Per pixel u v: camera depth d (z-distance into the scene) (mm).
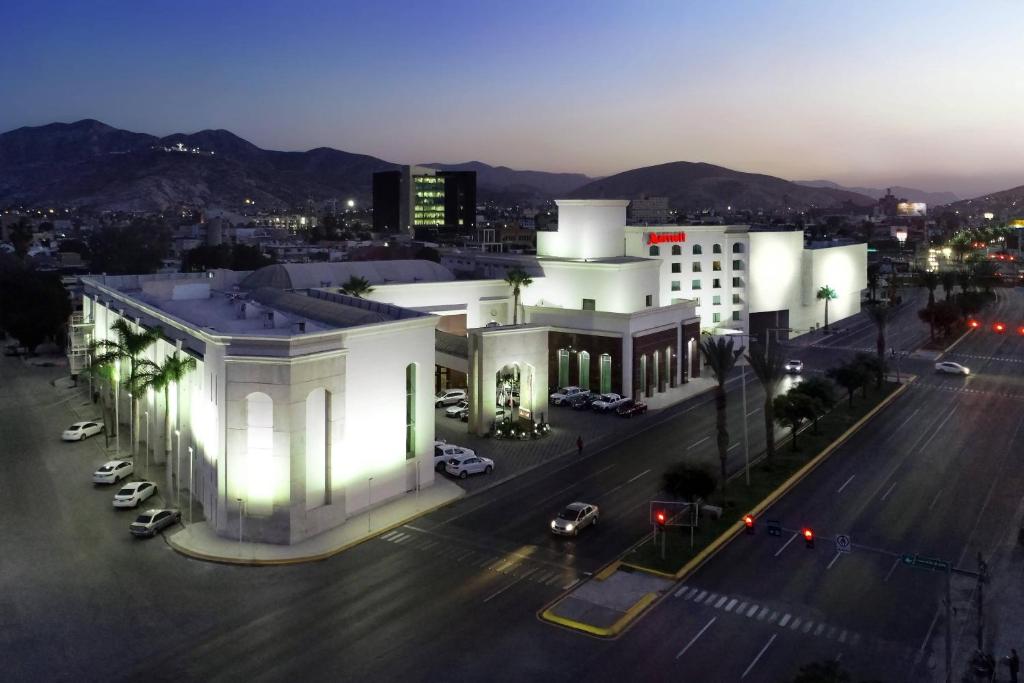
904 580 42344
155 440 64250
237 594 40938
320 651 35000
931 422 77812
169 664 33938
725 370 55000
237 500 47719
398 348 55156
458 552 46500
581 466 63688
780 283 138500
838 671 27844
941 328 133750
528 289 106375
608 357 87750
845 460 64938
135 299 74625
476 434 73000
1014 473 60750
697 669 33469
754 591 41094
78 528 50125
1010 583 41781
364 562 45188
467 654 34750
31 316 113062
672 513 50938
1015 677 32750
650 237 125000
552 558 45500
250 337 46906
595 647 35406
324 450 49688
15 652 34906
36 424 76812
